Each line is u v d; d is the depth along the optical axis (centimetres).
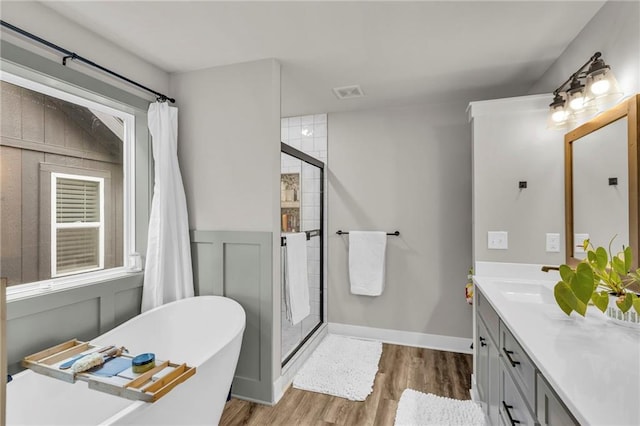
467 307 297
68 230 190
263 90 220
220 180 231
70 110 192
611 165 154
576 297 114
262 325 219
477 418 195
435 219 306
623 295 119
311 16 170
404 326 314
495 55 211
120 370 142
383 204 321
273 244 219
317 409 208
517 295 189
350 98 292
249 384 220
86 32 183
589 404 71
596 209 168
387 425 191
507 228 217
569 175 197
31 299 156
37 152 175
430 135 307
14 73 160
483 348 188
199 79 236
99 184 208
